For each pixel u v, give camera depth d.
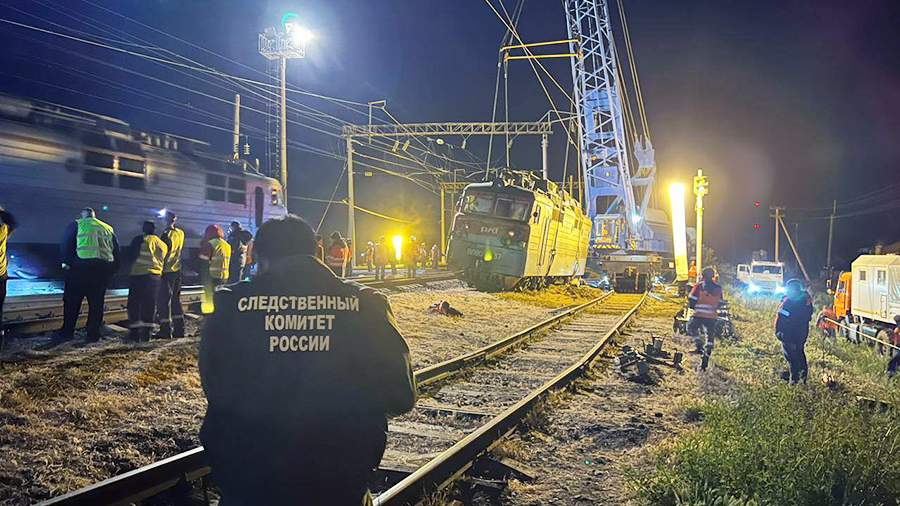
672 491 5.36
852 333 19.12
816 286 51.62
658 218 50.22
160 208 16.25
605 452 6.82
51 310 12.14
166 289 11.42
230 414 2.37
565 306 24.44
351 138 36.16
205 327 2.46
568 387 9.41
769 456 5.71
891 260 17.02
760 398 8.00
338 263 17.39
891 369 12.77
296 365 2.36
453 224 25.41
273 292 2.45
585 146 45.91
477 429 6.73
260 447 2.33
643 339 15.55
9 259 12.84
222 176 18.50
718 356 12.93
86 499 4.23
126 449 5.96
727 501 4.97
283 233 2.56
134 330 10.87
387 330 2.50
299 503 2.32
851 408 7.62
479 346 13.66
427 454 6.38
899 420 7.20
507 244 24.42
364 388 2.43
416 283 27.25
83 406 6.94
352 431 2.38
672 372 11.38
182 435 6.47
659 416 8.27
